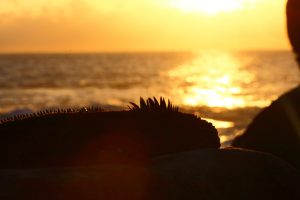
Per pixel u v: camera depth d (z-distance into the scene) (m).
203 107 40.03
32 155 3.33
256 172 3.25
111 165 3.08
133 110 3.58
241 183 3.19
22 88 61.50
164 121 3.54
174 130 3.54
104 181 2.87
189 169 3.14
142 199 2.90
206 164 3.20
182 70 135.12
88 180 2.85
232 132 19.17
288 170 3.34
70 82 74.50
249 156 3.31
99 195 2.82
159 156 3.37
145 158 3.31
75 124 3.45
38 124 3.45
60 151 3.34
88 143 3.38
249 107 39.84
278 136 4.41
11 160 3.34
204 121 3.69
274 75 100.69
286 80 83.31
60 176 2.83
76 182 2.81
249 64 178.25
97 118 3.48
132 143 3.42
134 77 94.62
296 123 4.35
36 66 148.50
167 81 83.75
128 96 50.19
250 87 69.25
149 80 85.69
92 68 139.88
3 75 93.19
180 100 48.75
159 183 3.00
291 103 4.41
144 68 147.62
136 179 2.96
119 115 3.52
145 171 3.03
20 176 2.79
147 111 3.58
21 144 3.37
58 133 3.39
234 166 3.24
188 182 3.08
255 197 3.17
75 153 3.34
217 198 3.08
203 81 85.12
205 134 3.64
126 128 3.47
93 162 3.33
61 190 2.77
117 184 2.89
